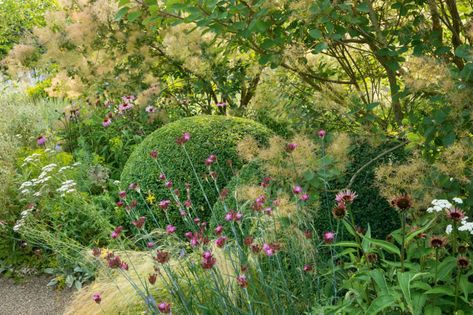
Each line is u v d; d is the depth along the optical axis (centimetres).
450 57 363
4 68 798
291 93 424
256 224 327
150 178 463
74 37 587
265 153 317
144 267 347
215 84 627
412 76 297
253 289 288
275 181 347
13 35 1146
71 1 636
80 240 464
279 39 357
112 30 596
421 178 282
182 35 562
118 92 621
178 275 332
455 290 244
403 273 235
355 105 361
